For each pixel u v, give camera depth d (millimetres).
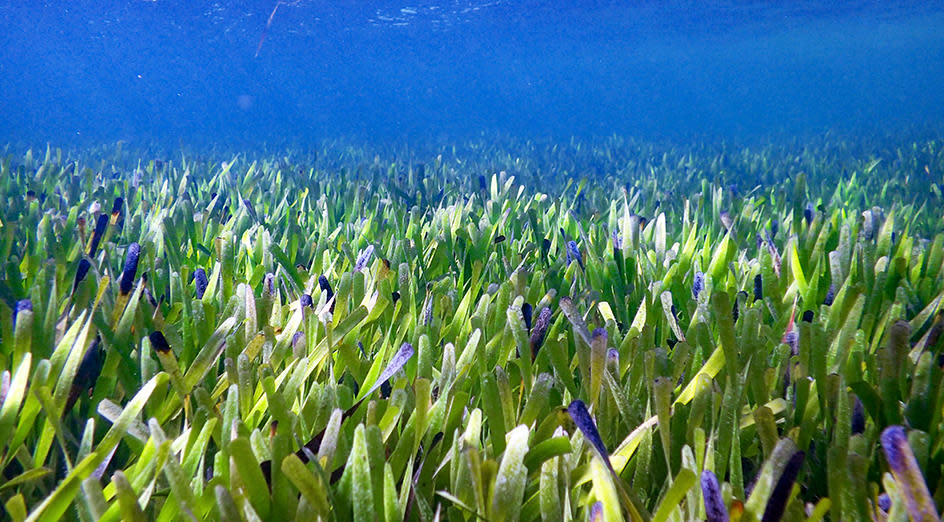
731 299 745
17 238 1063
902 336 441
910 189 2299
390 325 640
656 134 9930
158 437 345
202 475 370
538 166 4086
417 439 383
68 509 367
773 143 6562
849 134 7961
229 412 382
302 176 2355
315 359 498
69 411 476
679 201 1843
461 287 825
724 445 394
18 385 390
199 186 1988
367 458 318
